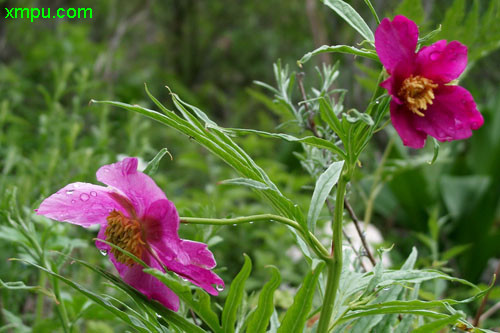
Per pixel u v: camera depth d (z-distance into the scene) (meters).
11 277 0.89
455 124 0.55
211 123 0.56
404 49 0.54
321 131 0.73
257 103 3.37
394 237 1.76
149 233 0.55
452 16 0.86
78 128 1.13
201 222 0.55
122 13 3.41
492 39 0.87
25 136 1.42
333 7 0.56
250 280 1.19
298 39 3.60
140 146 1.26
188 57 3.82
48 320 0.76
